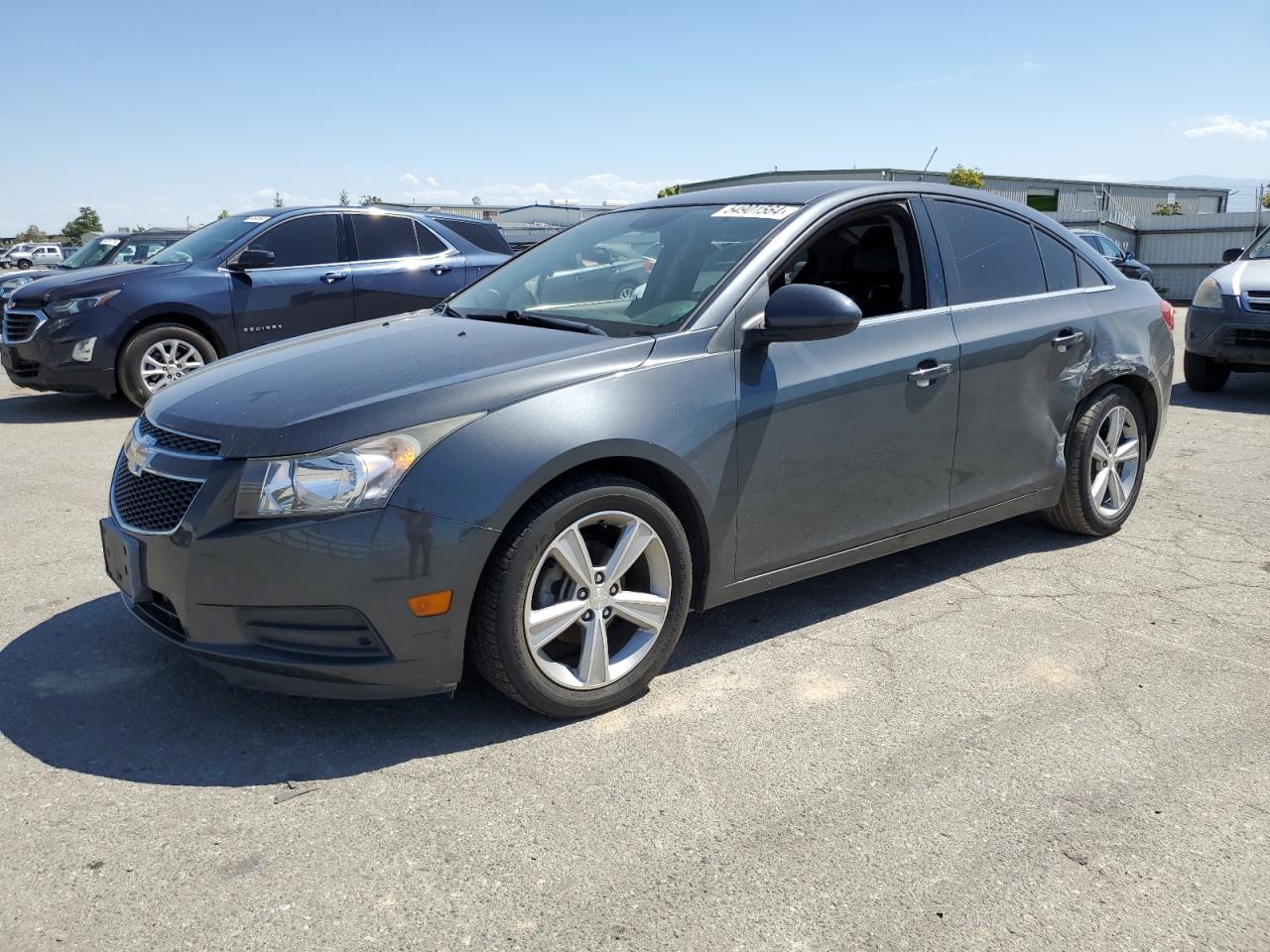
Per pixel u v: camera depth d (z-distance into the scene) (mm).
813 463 3449
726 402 3199
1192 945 2104
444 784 2703
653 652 3152
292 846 2434
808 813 2566
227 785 2699
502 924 2162
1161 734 2969
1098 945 2104
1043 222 4488
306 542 2652
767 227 3592
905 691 3244
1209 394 8961
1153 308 4789
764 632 3719
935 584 4199
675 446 3070
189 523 2748
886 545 3799
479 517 2719
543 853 2406
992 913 2195
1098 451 4625
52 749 2883
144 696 3199
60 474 6203
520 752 2869
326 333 3891
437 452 2732
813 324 3137
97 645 3582
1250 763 2807
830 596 4074
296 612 2701
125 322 8102
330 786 2693
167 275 8320
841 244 3920
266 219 8852
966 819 2541
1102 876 2320
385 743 2918
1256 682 3307
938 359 3771
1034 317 4180
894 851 2412
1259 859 2385
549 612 2918
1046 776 2738
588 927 2150
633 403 3016
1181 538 4789
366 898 2244
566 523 2877
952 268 3984
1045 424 4293
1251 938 2127
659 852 2410
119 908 2209
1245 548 4645
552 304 3760
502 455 2766
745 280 3373
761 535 3377
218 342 8539
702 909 2207
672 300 3422
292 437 2719
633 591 3129
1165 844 2439
